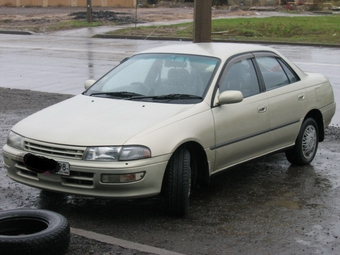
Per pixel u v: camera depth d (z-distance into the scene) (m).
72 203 6.29
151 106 6.16
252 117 6.66
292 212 6.04
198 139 5.90
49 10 55.50
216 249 5.07
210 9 12.13
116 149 5.43
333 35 30.67
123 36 30.91
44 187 5.71
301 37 30.02
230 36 30.61
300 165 7.80
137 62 7.12
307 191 6.75
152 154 5.48
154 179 5.51
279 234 5.43
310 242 5.25
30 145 5.76
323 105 8.01
